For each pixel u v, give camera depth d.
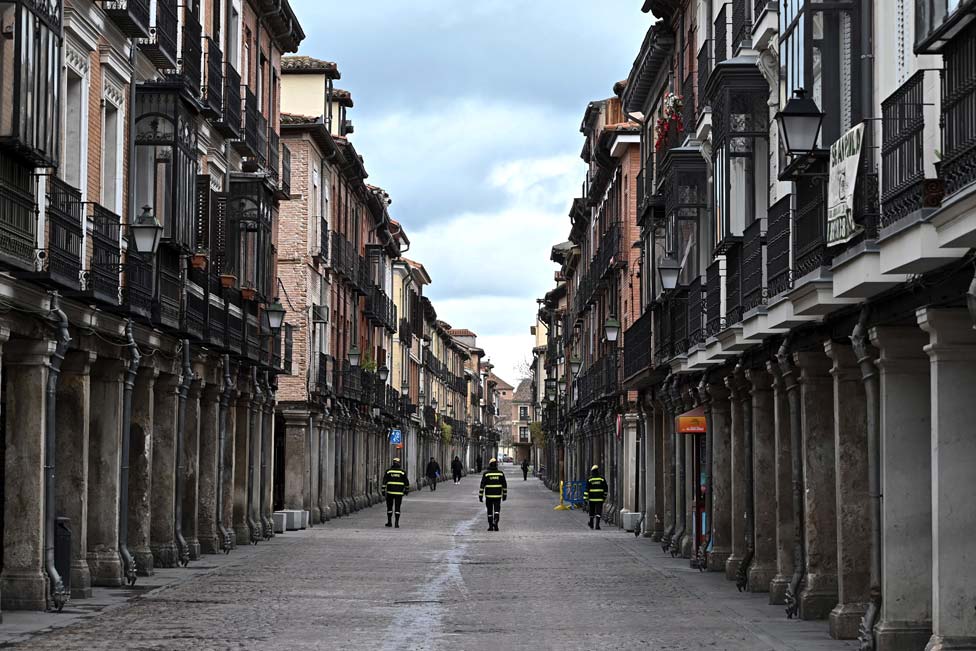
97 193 21.61
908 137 12.95
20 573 18.48
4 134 16.31
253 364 33.53
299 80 52.00
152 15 24.30
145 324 23.44
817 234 16.52
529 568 27.16
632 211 46.06
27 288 17.47
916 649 14.96
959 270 12.47
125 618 17.84
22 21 16.44
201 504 30.62
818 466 18.75
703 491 29.52
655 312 32.72
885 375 15.18
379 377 62.25
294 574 25.14
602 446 55.66
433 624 17.44
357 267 58.78
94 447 22.52
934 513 13.55
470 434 151.62
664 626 17.53
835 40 15.99
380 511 58.09
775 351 20.69
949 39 11.71
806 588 18.56
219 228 30.28
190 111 25.17
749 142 22.00
